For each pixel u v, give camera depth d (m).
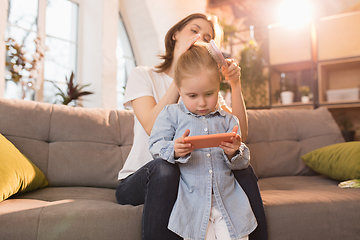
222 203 0.92
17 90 2.60
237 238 0.88
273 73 3.95
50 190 1.39
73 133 1.63
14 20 2.62
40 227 0.90
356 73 3.83
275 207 1.13
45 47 2.44
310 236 1.13
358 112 3.79
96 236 0.94
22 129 1.52
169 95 1.16
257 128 2.00
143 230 0.91
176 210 0.88
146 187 0.97
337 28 3.52
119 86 3.59
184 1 3.71
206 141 0.84
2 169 1.14
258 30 4.14
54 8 2.95
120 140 1.75
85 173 1.58
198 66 0.94
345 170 1.59
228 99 3.69
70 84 2.51
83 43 3.15
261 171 1.89
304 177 1.88
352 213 1.20
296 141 2.08
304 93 3.78
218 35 1.44
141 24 3.55
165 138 1.01
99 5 3.07
